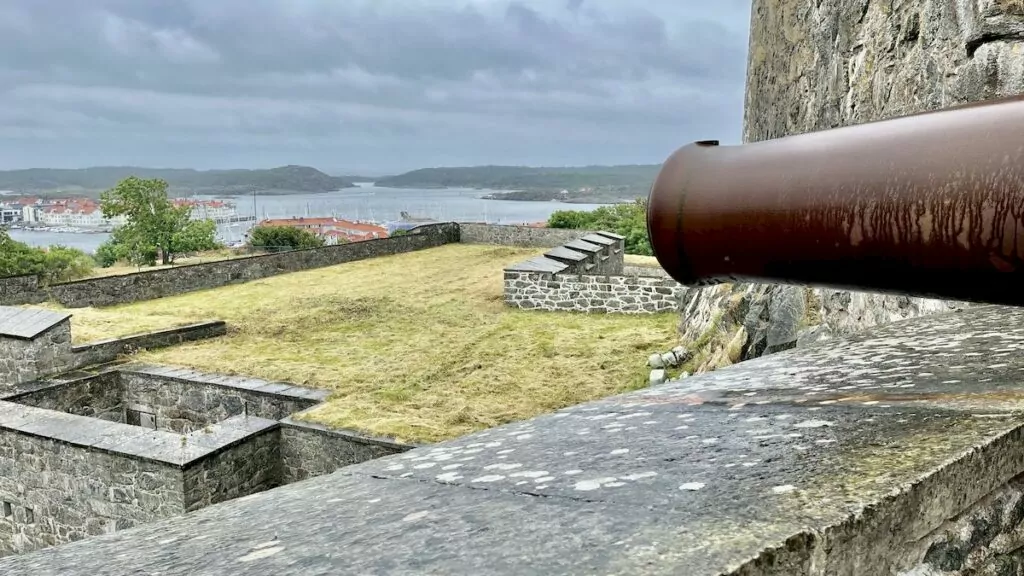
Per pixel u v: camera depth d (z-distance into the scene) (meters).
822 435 1.44
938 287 1.40
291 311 13.92
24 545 8.05
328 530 1.23
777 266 1.61
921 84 4.17
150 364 10.55
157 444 7.28
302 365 10.30
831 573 1.04
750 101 9.90
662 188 1.80
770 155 1.66
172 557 1.21
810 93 6.66
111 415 10.18
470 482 1.45
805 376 2.14
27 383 9.57
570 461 1.50
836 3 5.81
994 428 1.39
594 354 10.45
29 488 7.85
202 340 12.01
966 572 1.34
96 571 1.19
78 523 7.55
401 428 7.62
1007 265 1.26
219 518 1.50
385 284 16.64
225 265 16.80
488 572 0.91
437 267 19.00
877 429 1.44
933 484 1.21
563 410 2.30
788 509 1.07
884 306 4.59
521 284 13.92
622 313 13.20
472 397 8.71
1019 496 1.46
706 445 1.47
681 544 0.95
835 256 1.50
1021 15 3.33
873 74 4.99
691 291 11.12
